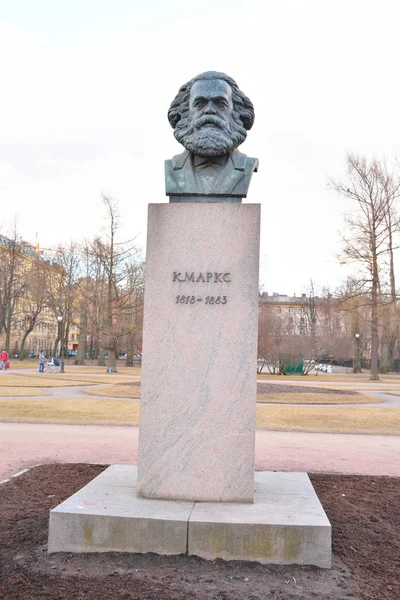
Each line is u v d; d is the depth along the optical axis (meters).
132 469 6.49
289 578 4.31
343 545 5.02
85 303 45.03
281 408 18.95
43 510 6.02
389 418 16.62
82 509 4.81
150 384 5.31
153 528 4.62
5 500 6.46
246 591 4.08
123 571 4.38
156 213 5.44
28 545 4.91
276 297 95.56
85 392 23.48
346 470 8.82
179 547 4.60
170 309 5.34
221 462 5.20
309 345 46.56
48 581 4.19
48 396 21.64
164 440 5.26
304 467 9.01
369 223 41.09
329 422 15.53
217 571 4.39
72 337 98.62
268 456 9.98
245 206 5.36
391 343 65.25
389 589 4.18
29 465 8.84
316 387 28.25
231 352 5.25
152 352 5.33
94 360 73.38
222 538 4.57
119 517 4.65
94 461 9.15
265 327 46.28
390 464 9.44
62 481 7.47
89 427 13.50
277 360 46.19
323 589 4.14
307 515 4.78
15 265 61.19
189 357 5.29
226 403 5.23
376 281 41.06
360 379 43.72
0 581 4.19
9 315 61.09
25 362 63.03
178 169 5.89
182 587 4.11
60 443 10.98
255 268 5.30
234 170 5.79
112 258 42.28
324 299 57.44
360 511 6.14
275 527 4.55
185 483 5.21
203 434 5.23
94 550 4.68
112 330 43.06
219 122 5.73
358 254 41.00
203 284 5.34
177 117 6.21
